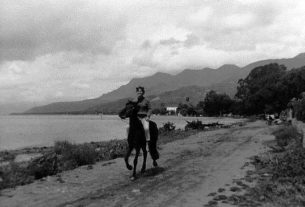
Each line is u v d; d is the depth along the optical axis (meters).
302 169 10.38
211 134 30.39
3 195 9.18
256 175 10.61
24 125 118.81
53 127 94.81
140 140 11.36
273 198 7.95
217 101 154.88
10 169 11.98
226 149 18.05
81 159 14.92
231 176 10.65
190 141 24.05
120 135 53.06
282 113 58.28
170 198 8.31
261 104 85.81
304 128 18.94
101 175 11.88
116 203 8.03
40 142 42.06
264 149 17.05
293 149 14.18
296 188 8.65
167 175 11.35
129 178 11.16
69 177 11.62
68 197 8.82
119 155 17.78
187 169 12.35
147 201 8.11
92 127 91.31
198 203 7.77
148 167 13.29
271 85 81.50
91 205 7.96
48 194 9.22
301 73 77.25
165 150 18.84
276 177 10.04
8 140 46.03
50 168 12.59
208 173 11.36
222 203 7.65
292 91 77.62
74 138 47.22
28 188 9.98
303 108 27.22
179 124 82.25
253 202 7.68
